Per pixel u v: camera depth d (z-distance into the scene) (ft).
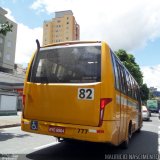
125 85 28.58
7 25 46.91
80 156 24.04
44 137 35.99
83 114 20.48
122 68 27.09
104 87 20.47
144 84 181.37
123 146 29.78
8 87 134.31
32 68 23.50
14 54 233.14
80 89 20.86
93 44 21.99
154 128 61.21
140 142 36.55
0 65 214.90
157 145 33.86
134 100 38.63
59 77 21.99
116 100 22.48
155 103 232.73
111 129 20.54
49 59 23.12
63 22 398.21
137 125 44.47
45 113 21.88
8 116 76.48
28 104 22.72
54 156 23.47
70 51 22.48
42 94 22.21
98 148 28.71
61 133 20.95
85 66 21.47
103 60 21.20
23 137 35.73
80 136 20.33
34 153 24.49
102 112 20.08
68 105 21.07
